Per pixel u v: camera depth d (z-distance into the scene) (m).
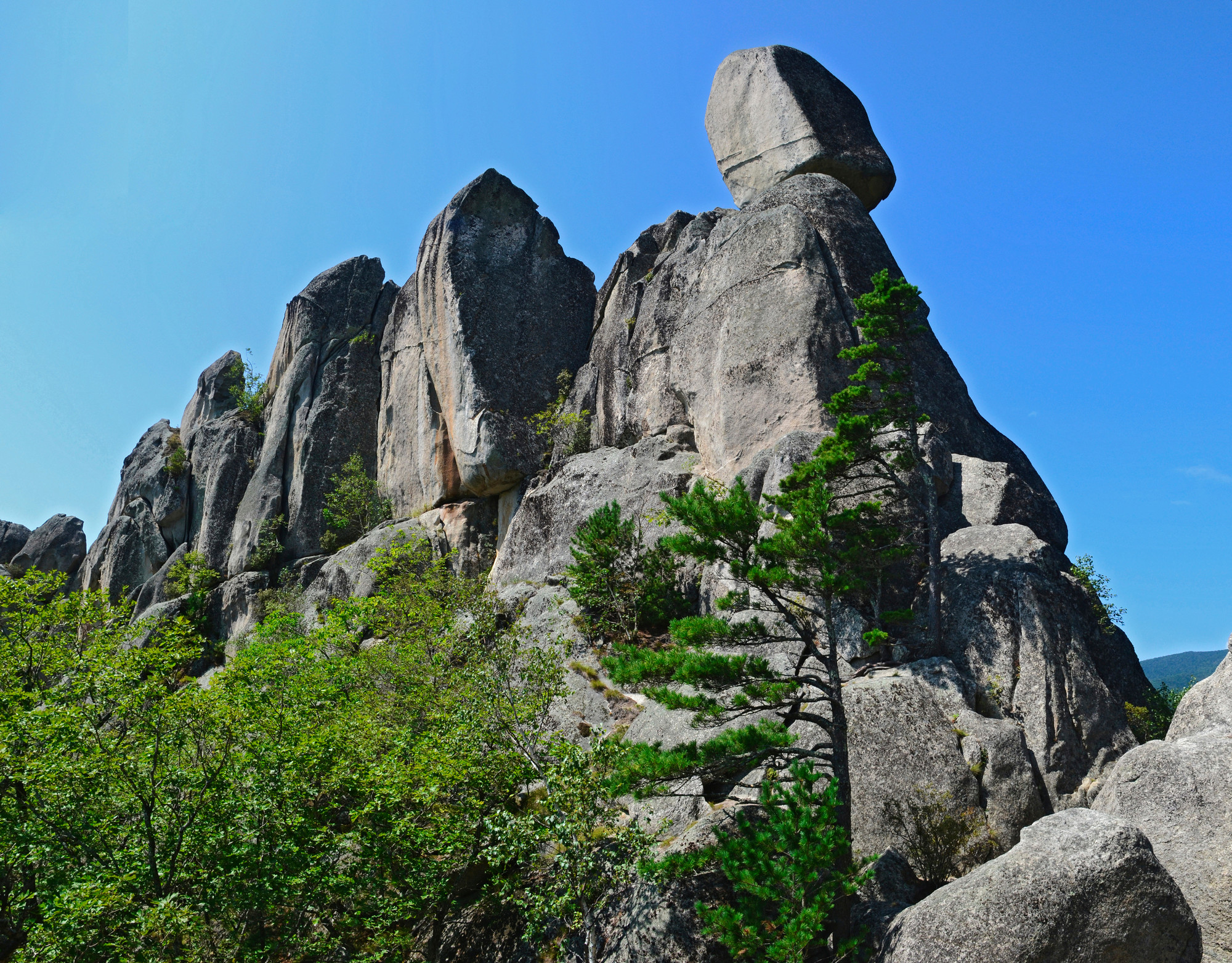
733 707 17.70
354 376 49.66
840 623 22.86
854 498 24.28
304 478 47.31
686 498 18.75
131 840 16.67
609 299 43.03
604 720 25.19
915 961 13.95
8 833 16.33
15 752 17.06
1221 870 14.41
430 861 18.72
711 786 20.56
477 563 38.88
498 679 20.97
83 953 15.16
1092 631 22.42
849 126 37.25
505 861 18.03
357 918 17.61
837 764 17.14
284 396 51.00
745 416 30.05
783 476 25.69
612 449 36.53
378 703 23.44
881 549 22.17
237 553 48.00
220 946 16.27
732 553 18.77
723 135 39.97
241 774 17.16
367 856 17.78
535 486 38.31
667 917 16.59
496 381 40.72
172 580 50.03
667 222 43.03
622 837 17.48
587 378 40.91
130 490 57.78
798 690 18.33
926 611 22.83
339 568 41.34
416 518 42.28
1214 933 14.23
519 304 42.88
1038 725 20.33
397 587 33.91
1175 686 26.66
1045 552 23.11
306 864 17.00
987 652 21.58
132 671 18.53
